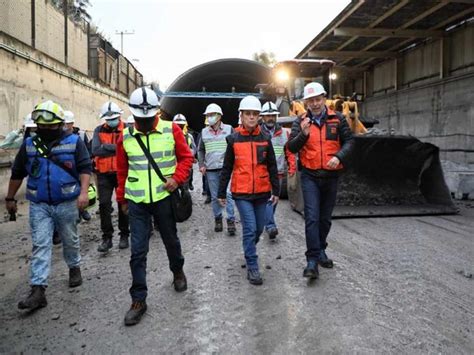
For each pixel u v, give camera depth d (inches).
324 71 474.9
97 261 209.5
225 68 741.9
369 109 957.2
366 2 570.6
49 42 491.5
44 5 476.4
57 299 162.1
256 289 166.7
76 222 169.0
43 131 156.7
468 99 635.5
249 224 175.6
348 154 175.8
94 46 678.5
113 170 222.2
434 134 719.1
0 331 137.1
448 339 125.9
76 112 579.2
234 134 179.9
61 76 518.0
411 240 236.8
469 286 167.9
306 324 135.9
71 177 160.7
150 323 139.7
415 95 775.7
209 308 149.8
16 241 252.2
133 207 147.3
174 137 152.4
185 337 129.7
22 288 176.2
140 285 144.2
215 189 264.1
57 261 211.3
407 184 333.1
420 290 163.3
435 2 572.7
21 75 407.2
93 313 148.9
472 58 645.3
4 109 374.3
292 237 245.9
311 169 178.7
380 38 740.7
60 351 123.9
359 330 131.4
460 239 238.8
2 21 381.4
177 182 149.6
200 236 254.7
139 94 146.6
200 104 840.9
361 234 250.2
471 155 617.6
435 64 735.7
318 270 182.2
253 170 175.8
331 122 179.2
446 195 316.8
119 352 122.5
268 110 252.1
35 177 156.0
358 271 185.2
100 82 698.8
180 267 164.2
